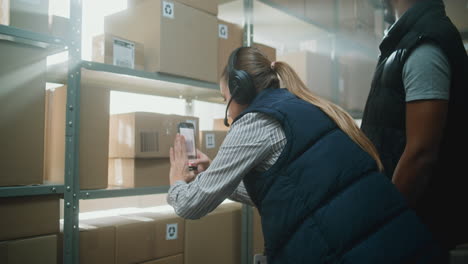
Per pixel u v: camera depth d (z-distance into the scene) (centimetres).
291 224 75
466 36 247
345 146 80
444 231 94
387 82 98
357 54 266
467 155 94
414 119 89
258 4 187
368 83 273
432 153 87
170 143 151
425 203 93
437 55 89
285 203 76
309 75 223
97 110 131
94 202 175
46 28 120
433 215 94
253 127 83
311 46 252
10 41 108
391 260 70
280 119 80
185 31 152
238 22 211
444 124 88
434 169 90
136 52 145
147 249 140
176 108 219
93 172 129
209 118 250
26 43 112
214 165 84
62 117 127
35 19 117
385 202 75
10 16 112
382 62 105
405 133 96
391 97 98
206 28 160
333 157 77
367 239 72
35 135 113
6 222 106
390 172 99
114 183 149
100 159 131
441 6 99
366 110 108
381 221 73
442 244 94
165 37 144
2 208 105
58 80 147
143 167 143
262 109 83
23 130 111
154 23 145
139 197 192
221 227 167
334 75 246
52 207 116
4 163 107
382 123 100
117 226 132
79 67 122
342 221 72
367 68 273
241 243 176
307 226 74
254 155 81
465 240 97
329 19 237
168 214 156
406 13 100
